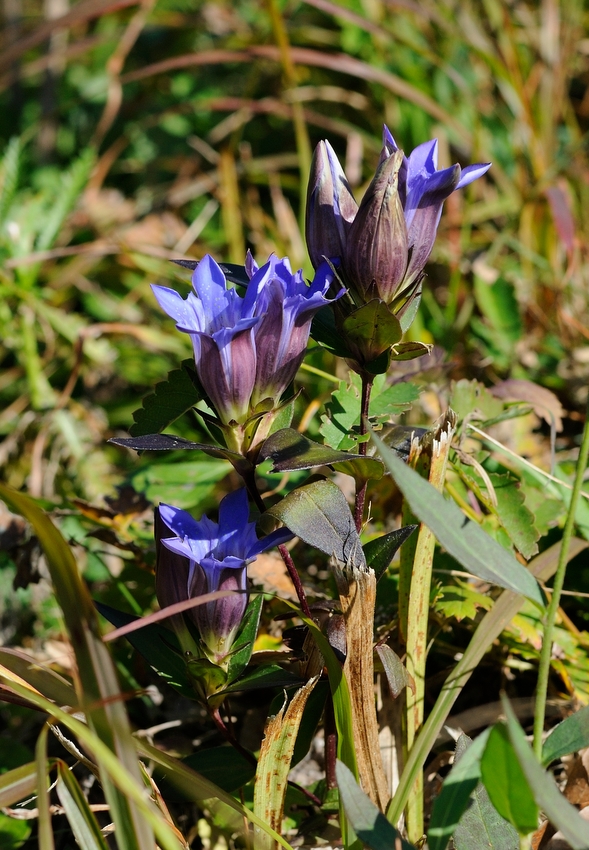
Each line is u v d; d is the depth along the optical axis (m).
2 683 0.69
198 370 0.67
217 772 0.70
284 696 0.67
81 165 1.23
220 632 0.67
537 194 1.17
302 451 0.66
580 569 0.79
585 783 0.71
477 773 0.64
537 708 0.65
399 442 0.70
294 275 0.67
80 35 2.05
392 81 1.26
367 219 0.66
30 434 1.03
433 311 1.05
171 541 0.66
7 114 1.95
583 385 0.97
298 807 0.73
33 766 0.66
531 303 1.07
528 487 0.79
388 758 0.73
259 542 0.67
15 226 1.18
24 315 1.15
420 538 0.70
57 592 0.65
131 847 0.64
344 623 0.68
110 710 0.64
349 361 0.69
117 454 1.09
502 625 0.70
